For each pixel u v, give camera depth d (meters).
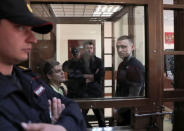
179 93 1.13
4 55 0.45
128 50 1.13
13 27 0.43
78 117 0.56
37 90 0.56
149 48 1.08
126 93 1.11
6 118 0.40
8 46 0.43
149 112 1.10
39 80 0.63
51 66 1.04
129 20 1.12
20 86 0.51
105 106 1.06
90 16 1.09
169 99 1.12
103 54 1.14
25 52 0.47
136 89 1.11
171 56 1.13
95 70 1.13
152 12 1.07
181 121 1.15
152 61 1.08
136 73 1.12
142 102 1.09
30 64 1.00
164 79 1.11
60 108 0.61
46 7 1.01
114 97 1.09
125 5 1.07
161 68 1.10
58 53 1.07
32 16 0.46
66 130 0.48
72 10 1.06
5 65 0.48
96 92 1.10
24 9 0.46
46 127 0.40
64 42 1.08
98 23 1.11
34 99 0.53
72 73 1.10
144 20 1.10
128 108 1.12
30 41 0.47
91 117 1.13
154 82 1.09
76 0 0.99
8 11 0.42
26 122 0.43
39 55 1.03
